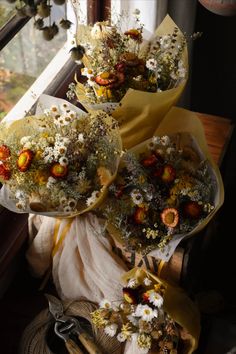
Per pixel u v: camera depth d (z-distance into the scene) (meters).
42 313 1.38
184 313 1.32
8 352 1.35
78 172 1.34
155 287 1.32
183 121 1.50
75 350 1.28
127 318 1.32
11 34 1.56
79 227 1.38
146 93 1.39
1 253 1.41
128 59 1.47
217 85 2.33
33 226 1.48
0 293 1.46
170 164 1.36
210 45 2.21
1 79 1.61
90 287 1.42
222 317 1.77
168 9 1.88
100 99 1.49
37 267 1.49
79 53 1.20
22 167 1.26
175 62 1.52
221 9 1.35
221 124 1.79
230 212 2.32
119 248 1.42
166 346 1.28
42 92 1.67
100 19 1.87
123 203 1.33
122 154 1.37
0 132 1.36
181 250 1.36
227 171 2.43
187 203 1.33
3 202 1.33
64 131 1.36
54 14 1.75
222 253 2.17
